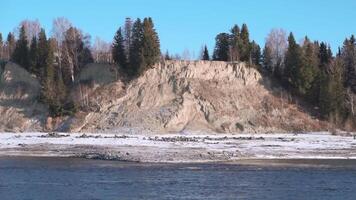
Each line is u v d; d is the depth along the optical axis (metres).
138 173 41.62
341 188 35.06
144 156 52.75
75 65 113.19
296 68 110.94
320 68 116.38
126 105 100.62
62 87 102.69
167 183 36.59
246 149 60.75
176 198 31.03
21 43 116.62
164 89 103.94
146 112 98.31
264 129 98.31
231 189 34.31
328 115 104.19
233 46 118.44
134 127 93.31
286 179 39.00
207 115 99.38
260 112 103.00
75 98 103.75
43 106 103.38
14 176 39.50
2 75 112.19
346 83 118.12
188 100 100.94
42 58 112.12
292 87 112.88
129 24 112.88
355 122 104.00
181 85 104.62
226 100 103.75
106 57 124.44
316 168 45.88
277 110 104.56
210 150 59.00
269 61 119.12
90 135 82.44
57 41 115.00
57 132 93.50
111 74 108.94
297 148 62.97
